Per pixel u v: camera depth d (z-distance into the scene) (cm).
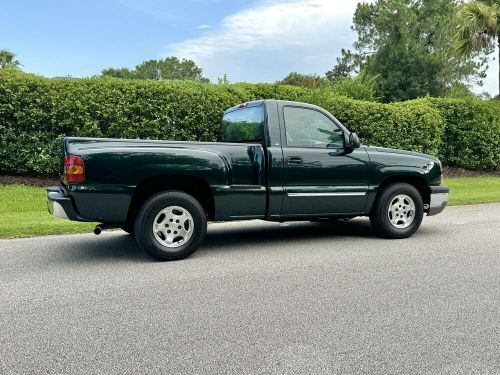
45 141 1209
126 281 506
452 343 349
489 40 2122
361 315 402
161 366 315
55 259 606
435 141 1714
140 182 571
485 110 1831
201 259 604
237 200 621
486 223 875
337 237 753
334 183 680
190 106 1293
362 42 4822
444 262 581
